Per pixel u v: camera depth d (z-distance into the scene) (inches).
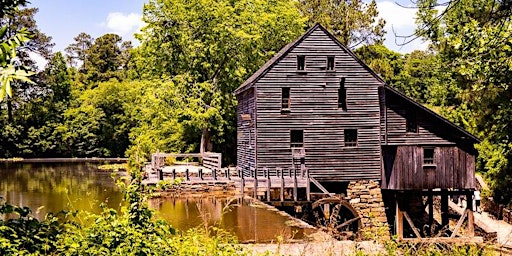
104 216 261.3
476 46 343.0
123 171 1771.7
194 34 1658.5
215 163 1327.5
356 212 984.9
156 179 1046.4
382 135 1136.8
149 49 1679.4
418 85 2527.1
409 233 1091.9
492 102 1020.5
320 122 1153.4
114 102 2778.1
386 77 2365.9
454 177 1056.2
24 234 238.5
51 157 2719.0
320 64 1160.2
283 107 1155.3
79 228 256.2
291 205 978.1
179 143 1803.6
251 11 1791.3
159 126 1756.9
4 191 1140.5
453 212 1304.1
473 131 1284.4
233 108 1708.9
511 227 1081.4
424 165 1057.5
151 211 258.2
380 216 1123.3
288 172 1137.4
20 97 2691.9
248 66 1708.9
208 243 297.6
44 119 2760.8
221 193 1011.3
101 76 3341.5
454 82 1333.7
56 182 1359.5
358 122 1161.4
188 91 1609.3
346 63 1167.0
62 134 2706.7
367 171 1153.4
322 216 1023.0
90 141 2731.3
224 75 1675.7
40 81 2802.7
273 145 1136.8
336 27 2277.3
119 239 242.4
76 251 237.3
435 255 344.5
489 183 1310.3
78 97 2955.2
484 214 1246.3
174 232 260.1
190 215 747.4
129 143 2751.0
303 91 1153.4
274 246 522.6
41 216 755.4
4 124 2657.5
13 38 196.7
